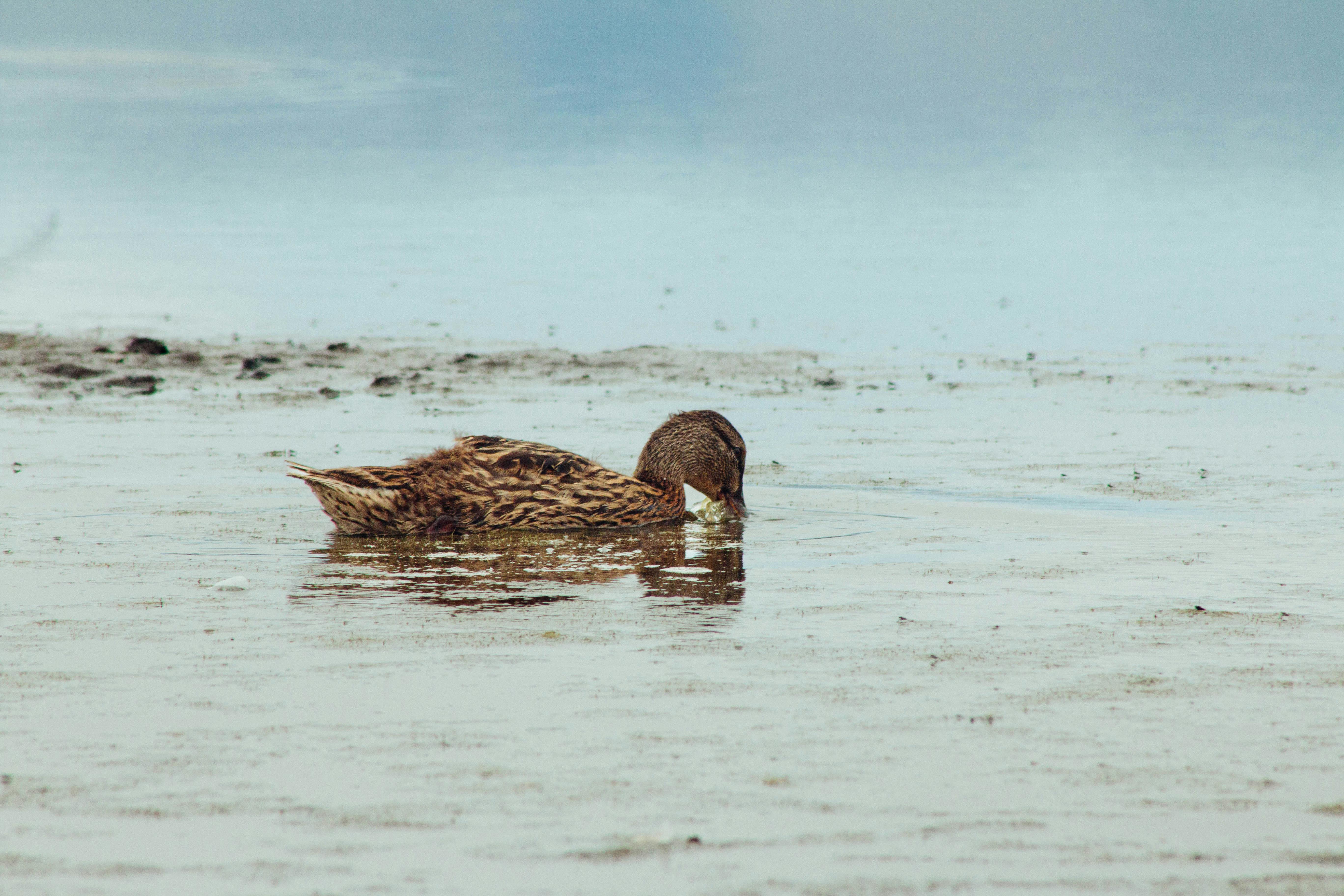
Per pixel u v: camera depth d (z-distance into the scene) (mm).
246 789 7090
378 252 38000
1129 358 24422
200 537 12922
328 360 24188
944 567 11836
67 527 13203
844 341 26312
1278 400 20484
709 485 14203
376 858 6383
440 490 13328
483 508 13492
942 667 9000
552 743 7688
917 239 40406
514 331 27328
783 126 75438
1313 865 6324
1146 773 7297
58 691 8516
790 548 12680
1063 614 10297
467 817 6793
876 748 7625
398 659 9164
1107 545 12586
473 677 8820
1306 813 6840
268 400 20609
